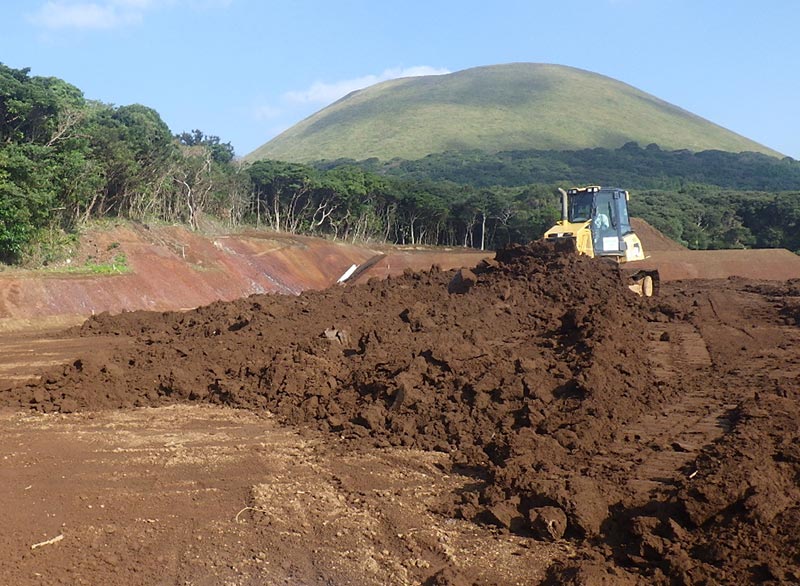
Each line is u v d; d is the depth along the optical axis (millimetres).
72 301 28312
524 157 153125
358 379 11711
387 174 143500
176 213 49500
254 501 7641
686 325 15758
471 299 17234
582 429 8961
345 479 8328
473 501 7477
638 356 12344
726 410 9852
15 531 6777
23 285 27062
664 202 74062
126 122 51656
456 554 6410
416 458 9047
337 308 18469
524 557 6332
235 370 13117
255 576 6043
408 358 11844
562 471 7902
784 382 10797
